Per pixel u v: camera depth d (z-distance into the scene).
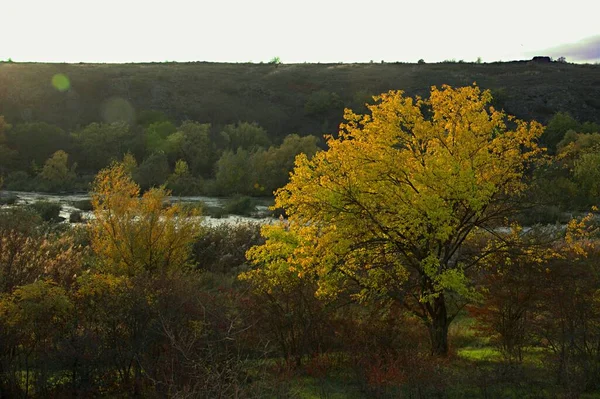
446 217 9.82
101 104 107.25
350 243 10.30
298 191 10.69
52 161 66.69
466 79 116.00
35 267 10.24
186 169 67.12
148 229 15.55
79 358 8.56
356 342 10.35
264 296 10.68
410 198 10.27
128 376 8.90
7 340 8.60
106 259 15.12
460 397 8.59
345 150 10.62
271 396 8.20
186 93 118.25
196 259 21.61
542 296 10.21
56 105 102.31
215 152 79.94
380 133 10.71
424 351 10.76
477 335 12.86
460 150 10.61
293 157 62.31
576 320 9.42
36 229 18.78
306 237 10.85
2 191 59.56
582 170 35.06
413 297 11.88
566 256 10.70
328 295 10.75
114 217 15.32
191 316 8.98
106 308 9.02
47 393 8.57
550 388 8.66
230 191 62.00
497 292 10.99
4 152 73.19
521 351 10.86
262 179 61.84
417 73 125.81
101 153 77.31
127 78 117.69
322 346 10.66
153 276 10.54
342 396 8.78
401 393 8.61
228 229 24.52
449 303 12.65
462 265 11.04
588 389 8.70
